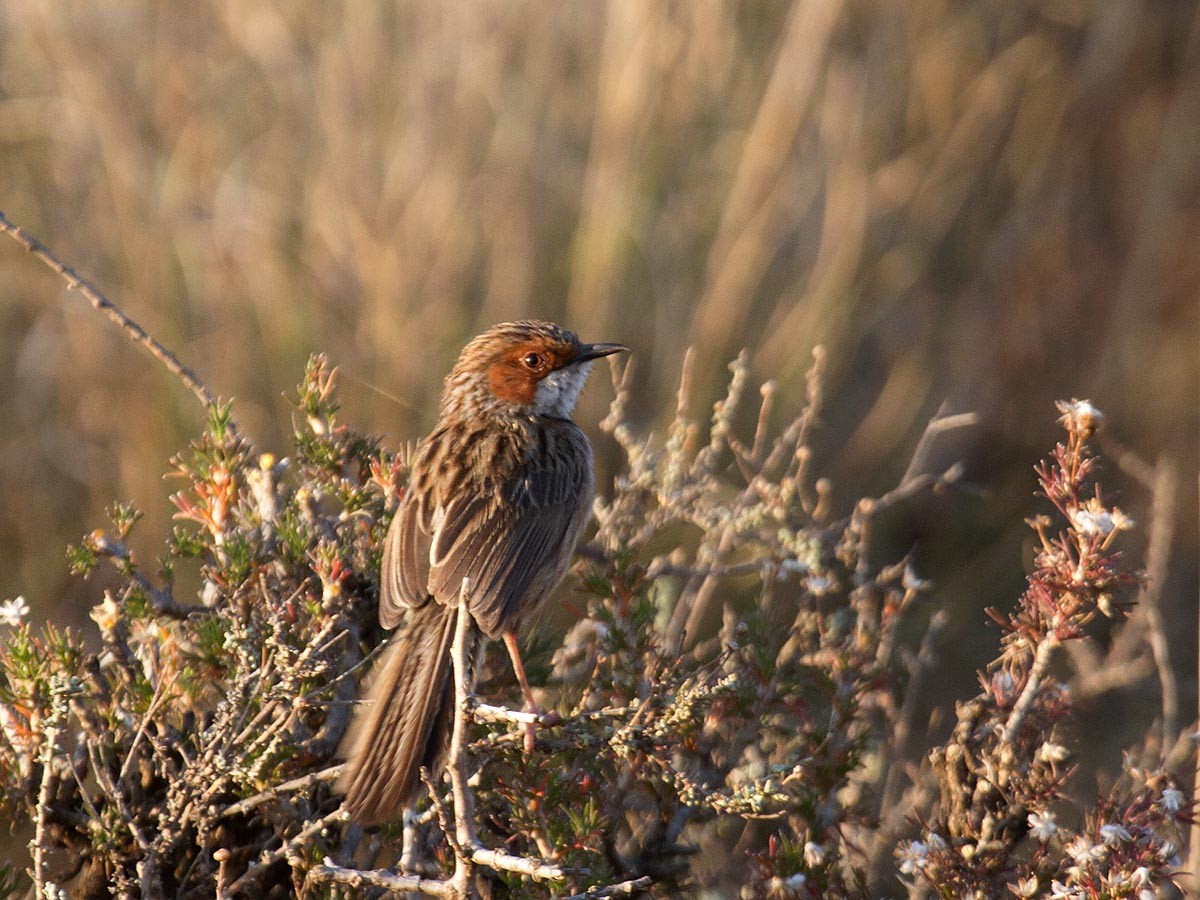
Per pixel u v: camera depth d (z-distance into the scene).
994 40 15.59
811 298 13.64
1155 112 16.03
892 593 8.41
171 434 12.13
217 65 13.59
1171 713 8.87
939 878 6.86
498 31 13.68
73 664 6.66
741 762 8.12
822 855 6.97
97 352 12.48
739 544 9.24
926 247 14.74
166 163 13.22
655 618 8.17
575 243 13.26
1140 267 15.33
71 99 13.12
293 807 6.88
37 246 7.66
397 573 7.38
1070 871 6.55
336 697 7.09
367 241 12.94
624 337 13.21
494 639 7.54
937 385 14.54
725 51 14.02
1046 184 15.44
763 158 13.60
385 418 12.30
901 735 9.23
